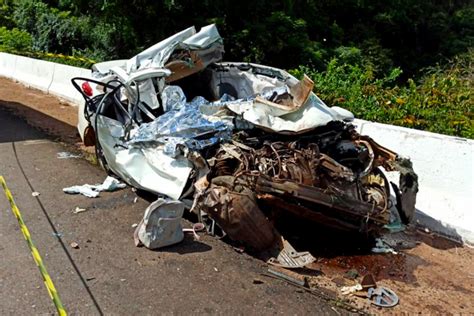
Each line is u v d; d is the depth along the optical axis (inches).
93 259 161.8
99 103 231.6
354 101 307.0
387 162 189.8
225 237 182.2
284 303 142.3
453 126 270.5
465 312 144.6
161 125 207.9
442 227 203.9
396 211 201.9
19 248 165.5
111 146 226.1
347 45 904.9
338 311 140.3
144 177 208.7
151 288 146.1
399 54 1008.2
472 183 199.8
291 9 825.5
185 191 190.5
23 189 225.3
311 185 167.3
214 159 182.5
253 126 194.4
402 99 299.4
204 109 211.8
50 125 369.7
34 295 138.2
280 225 189.6
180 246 175.3
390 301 147.7
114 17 748.0
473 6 1155.9
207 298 142.5
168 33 741.9
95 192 223.0
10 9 1002.7
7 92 507.2
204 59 252.8
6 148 298.0
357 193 173.6
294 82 242.4
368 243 190.7
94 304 135.9
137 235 174.6
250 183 167.0
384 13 1004.6
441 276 167.5
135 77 213.6
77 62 675.4
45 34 853.2
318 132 185.6
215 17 735.1
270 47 741.3
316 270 165.8
